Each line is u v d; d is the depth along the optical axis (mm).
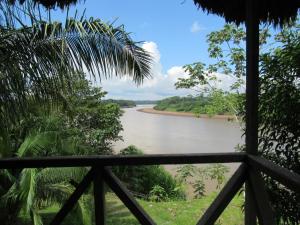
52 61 3340
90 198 5871
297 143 2855
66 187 5730
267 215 1881
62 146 5871
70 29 3559
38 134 5570
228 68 7699
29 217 5957
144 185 8867
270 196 2820
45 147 5574
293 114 2830
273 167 1765
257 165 1941
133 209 1998
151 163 2021
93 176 2029
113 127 10008
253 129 2080
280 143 2934
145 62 4012
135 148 10547
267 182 2807
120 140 10492
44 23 3287
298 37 3191
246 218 2119
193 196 8586
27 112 3406
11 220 5750
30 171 5320
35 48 3281
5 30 3121
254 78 2072
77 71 3613
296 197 2826
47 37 3398
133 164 2016
